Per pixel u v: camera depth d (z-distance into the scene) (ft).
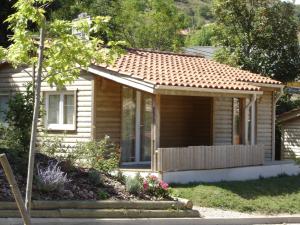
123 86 59.88
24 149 44.62
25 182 38.27
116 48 28.60
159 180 44.98
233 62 94.27
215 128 65.82
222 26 96.89
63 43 26.21
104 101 58.39
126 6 140.56
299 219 46.65
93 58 28.19
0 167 39.81
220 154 56.80
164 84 51.88
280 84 72.08
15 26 26.66
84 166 46.03
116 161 48.60
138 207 39.73
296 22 94.99
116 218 38.11
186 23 148.87
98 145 50.72
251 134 70.85
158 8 143.54
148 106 62.49
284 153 82.33
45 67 27.53
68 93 59.41
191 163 53.83
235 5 94.43
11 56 26.61
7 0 85.56
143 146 61.93
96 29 27.48
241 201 48.83
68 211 36.60
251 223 44.06
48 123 60.49
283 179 60.90
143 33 141.90
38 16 25.07
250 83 67.36
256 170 60.95
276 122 82.38
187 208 41.93
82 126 58.23
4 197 35.73
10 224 33.65
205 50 154.92
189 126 67.26
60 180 38.55
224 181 56.34
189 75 60.23
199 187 50.83
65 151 49.42
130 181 41.65
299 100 99.76
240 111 61.98
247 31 95.09
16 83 63.98
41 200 36.55
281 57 94.12
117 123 59.52
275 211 48.55
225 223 42.42
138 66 59.00
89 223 36.55
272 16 93.66
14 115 46.47
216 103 66.03
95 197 39.17
